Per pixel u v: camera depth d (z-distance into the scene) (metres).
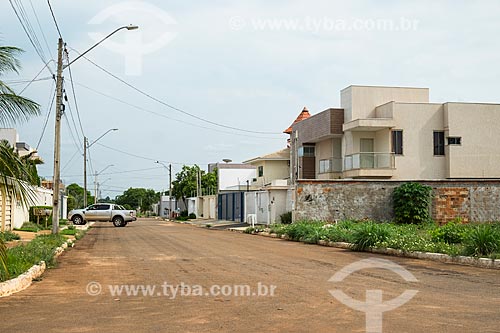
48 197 46.09
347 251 19.97
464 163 39.31
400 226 27.06
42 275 13.60
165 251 20.38
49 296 10.56
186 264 15.79
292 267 14.84
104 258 17.80
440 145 39.81
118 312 8.93
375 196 30.92
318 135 44.25
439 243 17.61
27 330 7.71
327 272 13.72
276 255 18.44
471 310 8.78
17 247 15.91
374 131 41.22
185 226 46.84
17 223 32.94
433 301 9.58
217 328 7.68
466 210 30.86
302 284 11.66
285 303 9.52
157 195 144.75
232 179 69.38
